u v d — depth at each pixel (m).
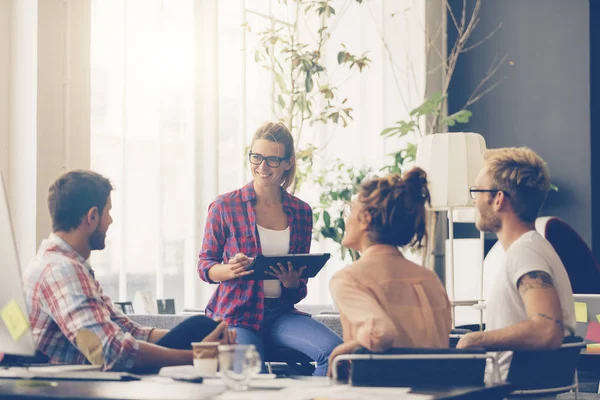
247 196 3.71
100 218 2.75
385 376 2.12
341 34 7.39
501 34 8.24
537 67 8.10
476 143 4.38
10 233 2.27
